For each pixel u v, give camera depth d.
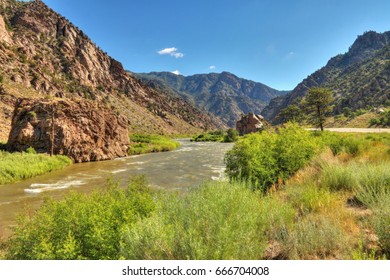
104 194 7.63
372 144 15.67
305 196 6.37
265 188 8.92
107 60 192.00
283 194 7.46
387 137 21.61
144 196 6.25
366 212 5.30
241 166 9.41
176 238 3.69
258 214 4.80
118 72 193.12
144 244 3.66
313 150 12.21
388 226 3.81
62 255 4.22
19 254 4.86
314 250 4.01
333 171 7.89
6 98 54.38
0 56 79.00
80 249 4.41
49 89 86.62
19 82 74.56
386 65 145.88
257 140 11.38
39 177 21.19
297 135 12.46
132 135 82.06
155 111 185.25
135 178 10.31
